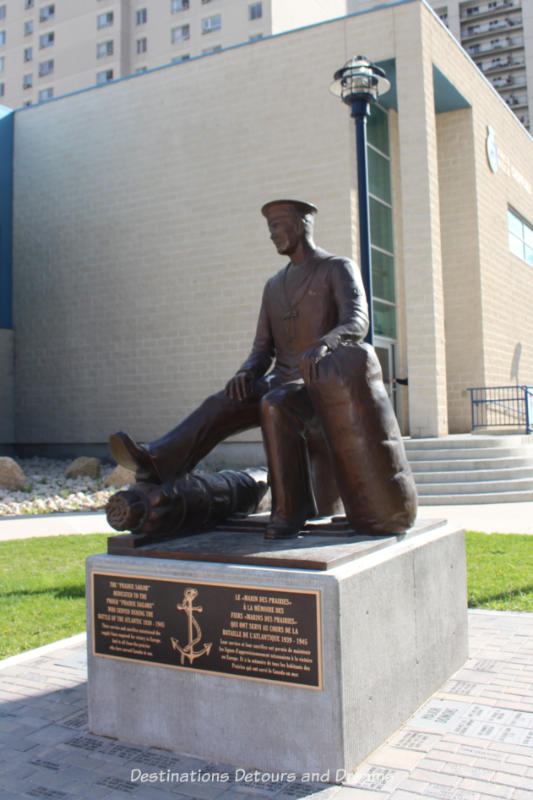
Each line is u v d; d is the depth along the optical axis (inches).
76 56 2303.2
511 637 219.1
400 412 778.8
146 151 805.2
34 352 874.1
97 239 832.9
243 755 144.2
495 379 847.1
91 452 831.1
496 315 864.9
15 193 896.3
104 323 824.3
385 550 160.1
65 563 351.3
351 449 166.6
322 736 136.1
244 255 747.4
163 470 171.5
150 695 155.1
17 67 2417.6
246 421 188.1
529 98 2925.7
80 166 848.9
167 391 782.5
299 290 188.2
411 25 695.1
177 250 783.1
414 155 693.3
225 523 188.1
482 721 159.2
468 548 355.3
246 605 144.6
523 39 2945.4
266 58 745.6
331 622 136.0
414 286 687.7
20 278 888.3
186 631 151.1
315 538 166.9
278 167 735.1
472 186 819.4
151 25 2223.2
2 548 394.0
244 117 753.6
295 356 189.8
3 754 151.0
